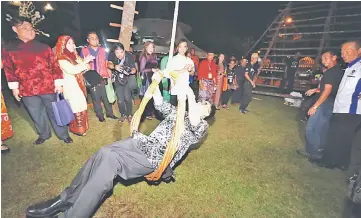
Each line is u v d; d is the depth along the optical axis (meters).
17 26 3.40
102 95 4.95
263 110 7.44
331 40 10.79
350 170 3.88
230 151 4.34
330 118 3.95
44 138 4.07
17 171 3.26
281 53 12.38
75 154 3.80
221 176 3.51
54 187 2.99
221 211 2.80
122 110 5.08
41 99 3.85
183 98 2.34
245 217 2.74
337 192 3.28
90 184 2.11
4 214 2.51
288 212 2.86
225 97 7.27
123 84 4.83
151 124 5.17
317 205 3.01
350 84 3.47
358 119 3.58
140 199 2.91
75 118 4.27
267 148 4.58
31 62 3.53
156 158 2.42
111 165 2.19
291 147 4.68
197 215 2.72
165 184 3.22
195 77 7.34
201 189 3.17
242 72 7.10
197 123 2.49
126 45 5.47
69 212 2.13
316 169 3.87
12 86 3.53
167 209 2.78
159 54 9.59
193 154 4.11
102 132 4.62
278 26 11.95
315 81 6.80
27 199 2.76
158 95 2.64
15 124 4.81
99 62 4.66
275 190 3.26
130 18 5.36
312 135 4.09
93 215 2.61
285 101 8.57
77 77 4.23
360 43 3.38
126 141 2.41
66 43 3.87
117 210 2.71
